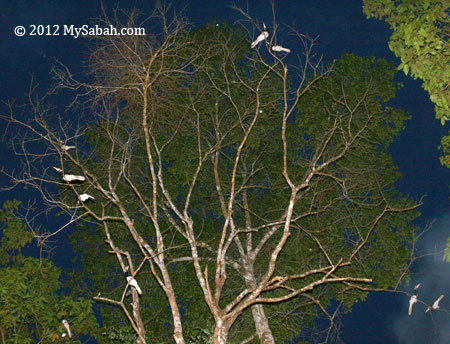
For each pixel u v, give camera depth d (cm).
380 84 2053
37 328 1639
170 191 2144
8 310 1519
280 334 2097
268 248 2158
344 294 2095
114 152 2070
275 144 2133
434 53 1234
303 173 2105
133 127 1845
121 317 2161
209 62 1998
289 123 2108
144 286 2167
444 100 1259
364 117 2055
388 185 2092
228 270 2148
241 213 2205
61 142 1491
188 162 2073
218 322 1333
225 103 2091
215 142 2098
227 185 2142
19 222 1877
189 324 1917
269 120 2091
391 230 2056
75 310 1659
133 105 1752
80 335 1814
